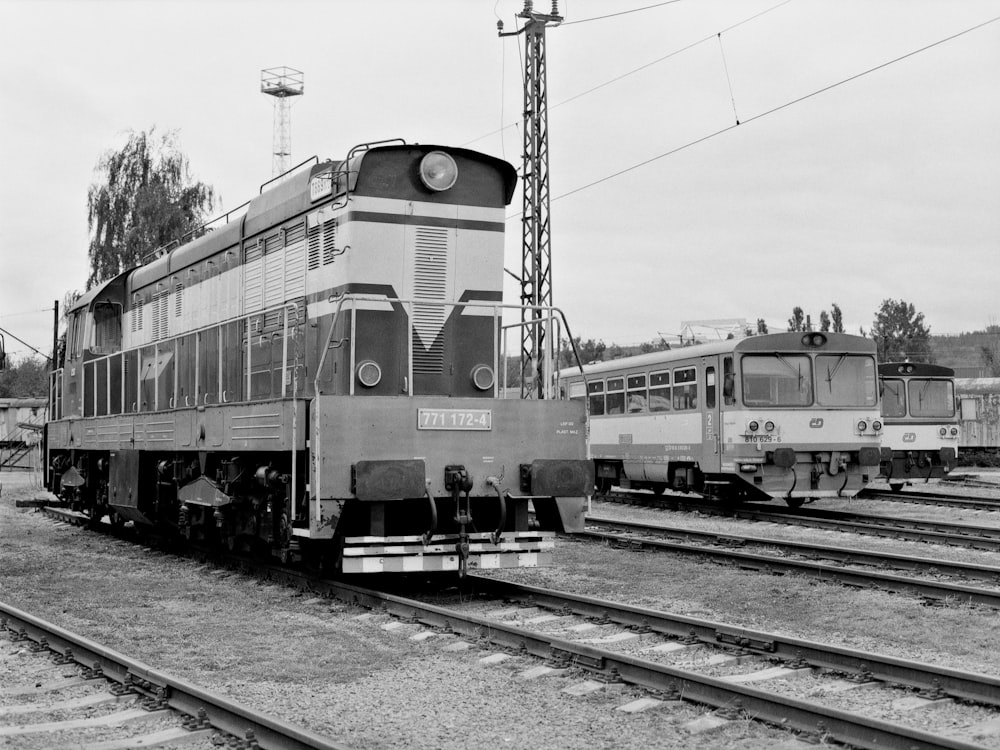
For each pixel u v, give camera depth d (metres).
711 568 12.63
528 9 24.78
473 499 10.98
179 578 12.23
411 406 10.12
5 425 47.78
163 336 15.49
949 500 22.09
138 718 6.27
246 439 11.28
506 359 11.41
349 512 10.42
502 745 5.80
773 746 5.76
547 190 24.94
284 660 7.86
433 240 11.14
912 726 6.05
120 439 15.57
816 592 10.83
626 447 22.86
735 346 18.86
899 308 69.00
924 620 9.34
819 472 19.06
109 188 39.09
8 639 8.52
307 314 11.45
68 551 14.95
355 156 11.04
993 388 37.72
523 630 8.06
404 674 7.40
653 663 6.96
